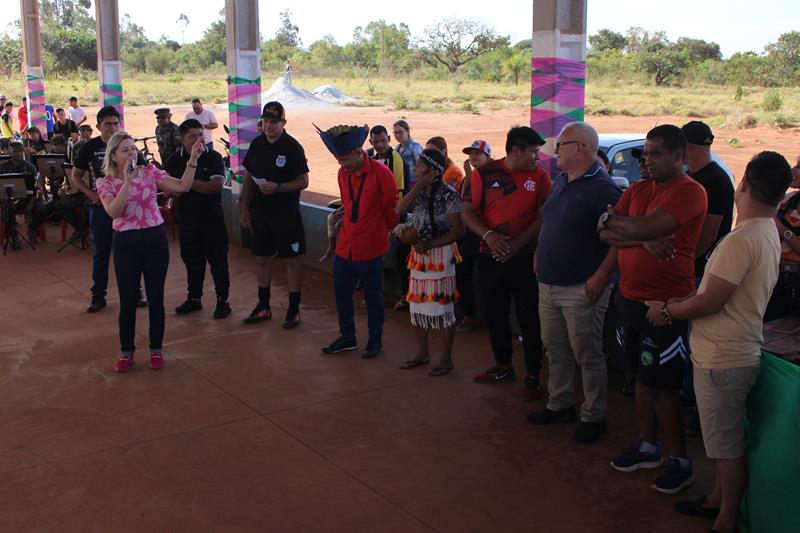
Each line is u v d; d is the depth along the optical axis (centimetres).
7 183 1009
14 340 677
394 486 423
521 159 508
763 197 340
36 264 966
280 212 683
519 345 651
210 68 7188
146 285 601
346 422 507
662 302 378
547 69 629
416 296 582
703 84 4750
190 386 572
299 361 623
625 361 542
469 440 479
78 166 743
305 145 2369
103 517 393
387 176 604
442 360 591
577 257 454
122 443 478
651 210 399
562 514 393
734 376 352
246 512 398
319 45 7512
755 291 346
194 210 723
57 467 446
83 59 6612
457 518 390
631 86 4753
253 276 900
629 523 385
